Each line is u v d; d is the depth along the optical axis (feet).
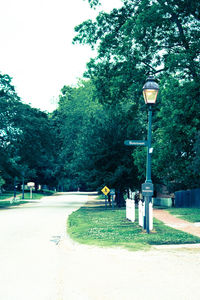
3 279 25.02
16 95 156.87
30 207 144.36
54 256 34.04
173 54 86.99
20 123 156.15
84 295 20.89
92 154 122.11
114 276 25.40
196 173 85.15
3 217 88.53
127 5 105.40
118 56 100.68
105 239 41.50
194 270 26.68
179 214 76.38
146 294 20.75
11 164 165.27
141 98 102.32
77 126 204.74
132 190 129.90
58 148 234.99
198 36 91.50
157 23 90.84
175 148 89.56
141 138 121.80
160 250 34.73
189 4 90.74
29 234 52.21
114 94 102.32
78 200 226.58
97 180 122.11
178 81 88.53
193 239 40.09
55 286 23.03
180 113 84.12
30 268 28.60
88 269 27.96
